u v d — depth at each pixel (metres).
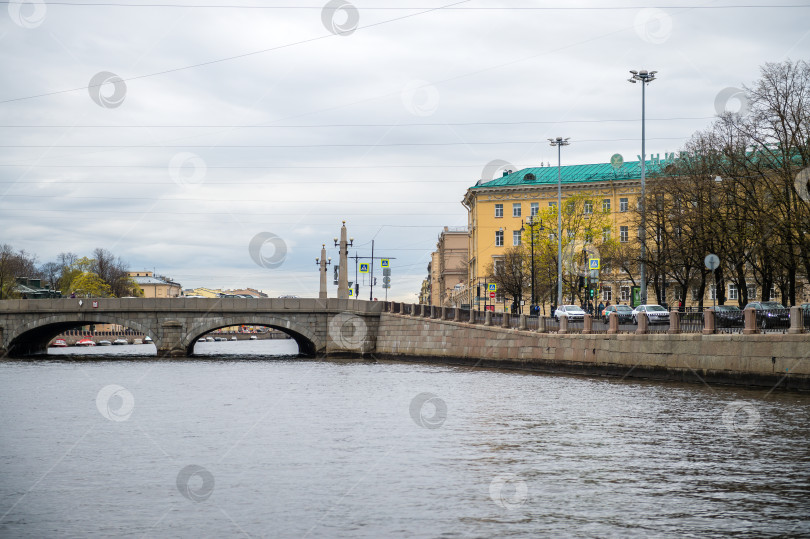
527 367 76.00
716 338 54.75
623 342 63.38
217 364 94.25
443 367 84.62
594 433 38.03
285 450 35.06
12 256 164.12
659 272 88.62
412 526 24.22
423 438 37.47
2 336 107.94
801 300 91.62
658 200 85.31
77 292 168.25
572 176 143.00
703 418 41.66
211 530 24.22
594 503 26.27
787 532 23.47
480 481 29.14
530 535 23.33
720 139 76.94
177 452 35.00
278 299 106.50
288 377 72.62
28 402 53.81
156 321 107.81
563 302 115.94
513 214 144.00
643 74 85.06
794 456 32.53
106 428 41.81
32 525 24.88
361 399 53.41
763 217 66.81
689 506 25.88
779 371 50.25
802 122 63.81
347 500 26.92
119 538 23.69
